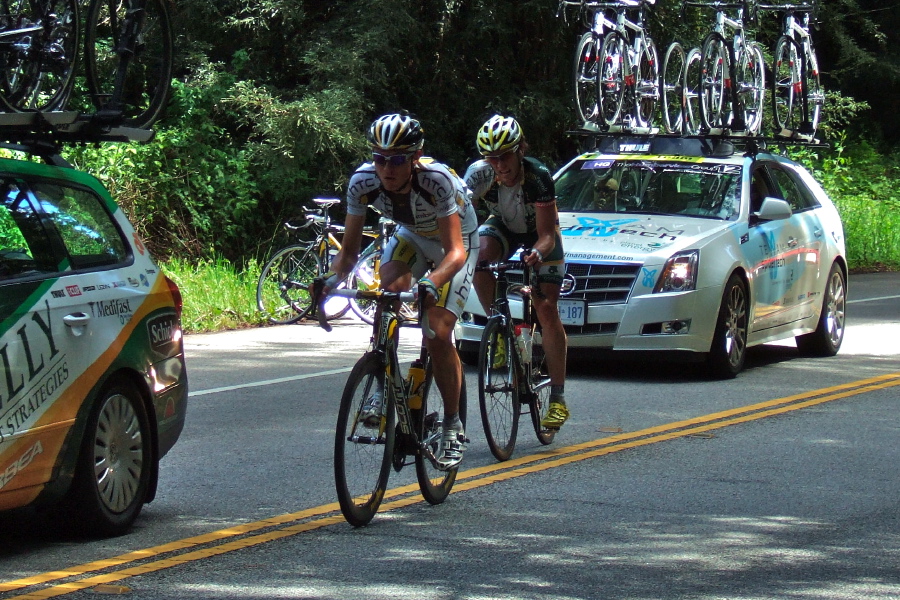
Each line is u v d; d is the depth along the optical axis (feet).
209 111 98.94
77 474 27.81
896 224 134.31
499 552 27.55
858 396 49.01
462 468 36.35
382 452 30.35
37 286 27.14
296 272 76.95
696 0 79.30
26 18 33.32
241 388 50.90
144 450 30.07
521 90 110.22
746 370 56.18
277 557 27.12
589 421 43.62
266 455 38.14
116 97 34.19
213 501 32.37
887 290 98.58
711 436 40.98
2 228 27.20
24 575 25.71
